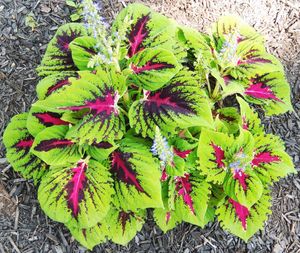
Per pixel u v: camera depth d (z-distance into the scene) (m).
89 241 0.33
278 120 0.41
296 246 0.38
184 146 0.32
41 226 0.37
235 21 0.38
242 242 0.37
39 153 0.31
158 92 0.31
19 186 0.38
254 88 0.37
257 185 0.31
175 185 0.33
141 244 0.37
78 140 0.30
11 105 0.40
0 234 0.36
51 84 0.33
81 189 0.31
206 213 0.35
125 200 0.31
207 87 0.39
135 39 0.34
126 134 0.33
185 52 0.34
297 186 0.39
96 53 0.32
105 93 0.29
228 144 0.32
